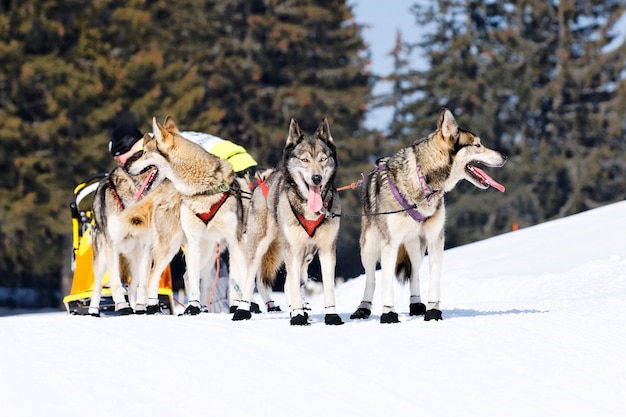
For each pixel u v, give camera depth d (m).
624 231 18.22
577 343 8.73
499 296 15.39
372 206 10.37
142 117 37.69
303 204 9.93
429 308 10.09
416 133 53.25
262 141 44.22
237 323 10.05
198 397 6.98
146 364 7.83
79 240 13.41
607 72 52.19
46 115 37.94
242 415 6.64
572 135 51.03
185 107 38.44
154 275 12.20
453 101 53.47
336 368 7.69
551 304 12.05
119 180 12.20
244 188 12.09
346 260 46.78
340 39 48.66
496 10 56.81
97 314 12.34
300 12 47.22
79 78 36.28
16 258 36.41
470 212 48.62
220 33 47.16
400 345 8.50
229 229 11.84
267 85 47.62
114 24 39.50
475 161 10.10
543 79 53.50
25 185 36.06
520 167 48.66
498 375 7.66
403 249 10.98
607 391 7.36
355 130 47.97
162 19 43.41
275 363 7.86
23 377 7.51
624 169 50.53
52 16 37.75
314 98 45.59
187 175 11.59
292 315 9.95
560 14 53.09
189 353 8.18
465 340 8.73
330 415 6.66
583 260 16.42
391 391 7.16
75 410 6.72
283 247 10.28
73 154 36.09
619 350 8.52
